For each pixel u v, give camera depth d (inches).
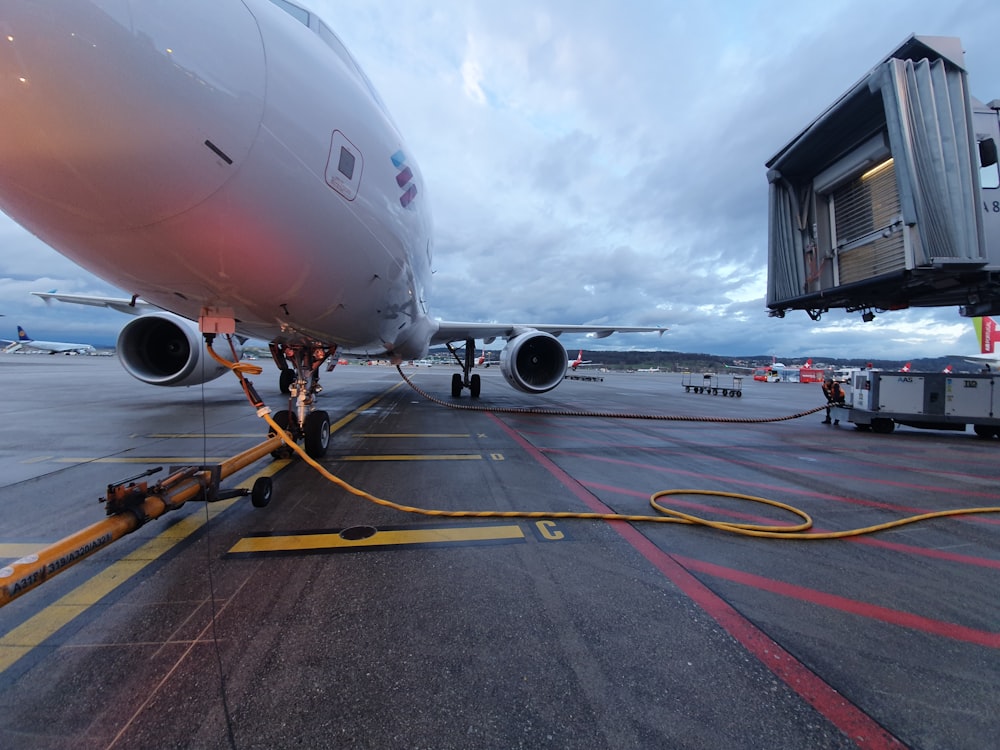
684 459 245.9
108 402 454.3
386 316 211.2
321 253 126.0
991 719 66.3
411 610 92.0
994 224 256.7
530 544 126.8
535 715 65.2
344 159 116.9
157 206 89.7
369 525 138.8
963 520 156.0
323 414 232.7
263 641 81.0
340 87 115.9
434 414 408.2
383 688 69.9
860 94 255.9
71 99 72.9
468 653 78.7
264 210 102.2
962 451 291.0
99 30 70.7
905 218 236.8
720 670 75.9
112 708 64.9
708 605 96.7
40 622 85.9
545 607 94.3
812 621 91.6
